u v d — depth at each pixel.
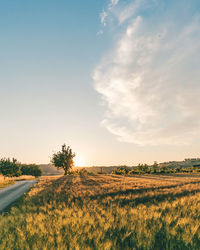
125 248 5.15
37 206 12.72
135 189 20.14
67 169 91.69
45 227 7.06
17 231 6.87
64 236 5.89
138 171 83.88
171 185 23.41
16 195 22.83
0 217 10.45
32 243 5.67
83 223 7.17
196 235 5.74
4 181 42.69
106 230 6.45
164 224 6.77
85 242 5.54
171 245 5.12
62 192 20.89
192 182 28.53
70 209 10.14
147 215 7.66
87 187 25.47
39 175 96.50
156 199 13.70
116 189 20.44
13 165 62.25
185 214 8.03
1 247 5.48
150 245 5.13
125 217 7.84
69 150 92.12
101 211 9.26
